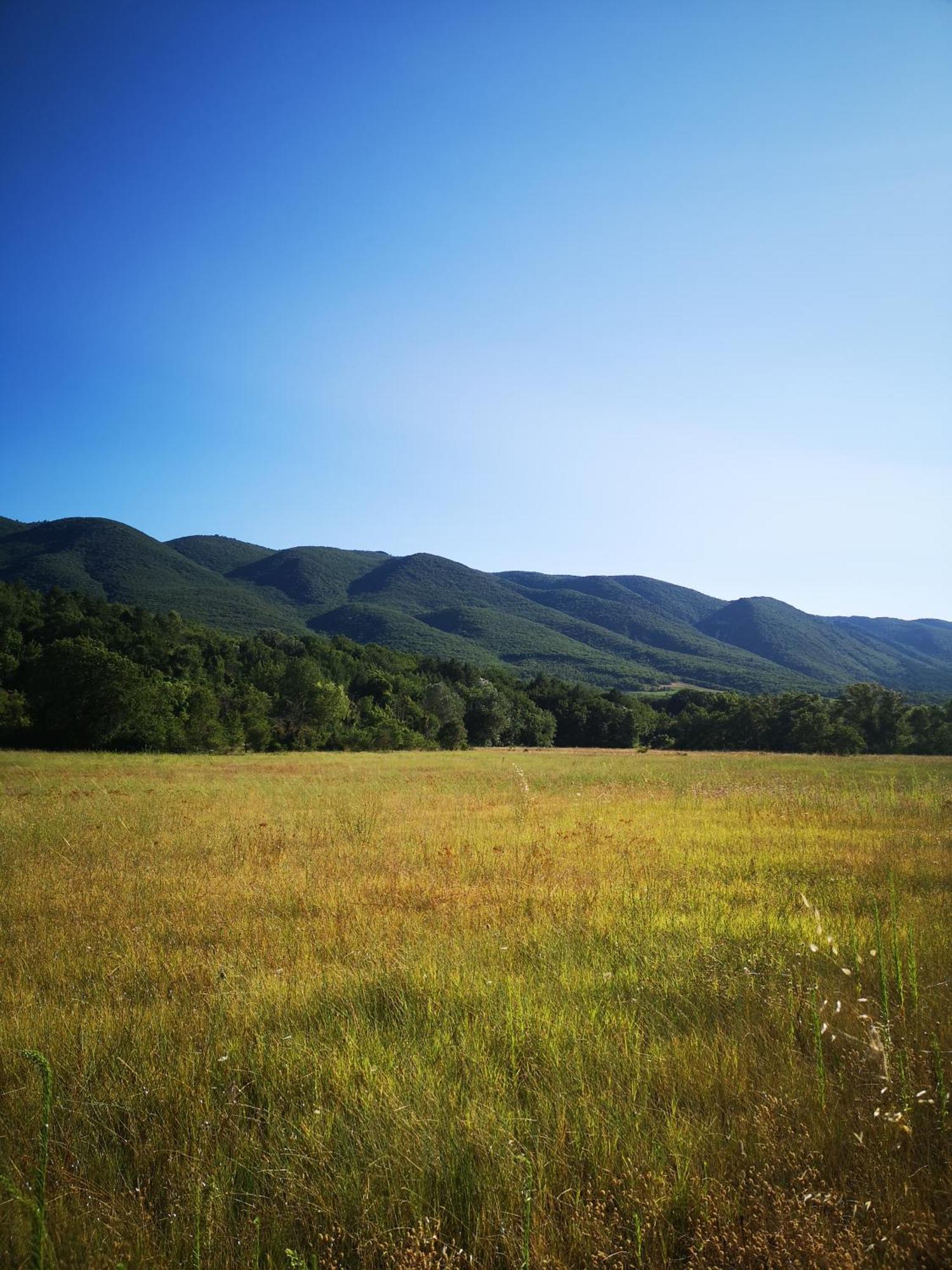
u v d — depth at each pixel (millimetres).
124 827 12375
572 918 6215
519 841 10633
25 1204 2377
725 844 10133
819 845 9820
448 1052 3678
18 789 20078
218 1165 2854
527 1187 2566
